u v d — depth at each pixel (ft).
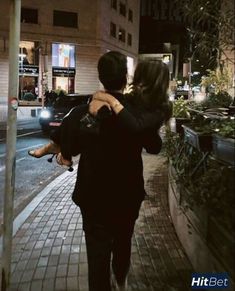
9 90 11.02
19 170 33.88
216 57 17.33
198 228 12.45
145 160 36.81
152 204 21.47
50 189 25.63
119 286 10.90
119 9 163.32
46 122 57.47
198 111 19.25
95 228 9.57
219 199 9.93
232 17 14.58
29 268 13.55
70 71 142.72
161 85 9.27
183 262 13.85
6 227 11.53
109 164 9.25
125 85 9.47
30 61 137.69
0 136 56.49
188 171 14.17
